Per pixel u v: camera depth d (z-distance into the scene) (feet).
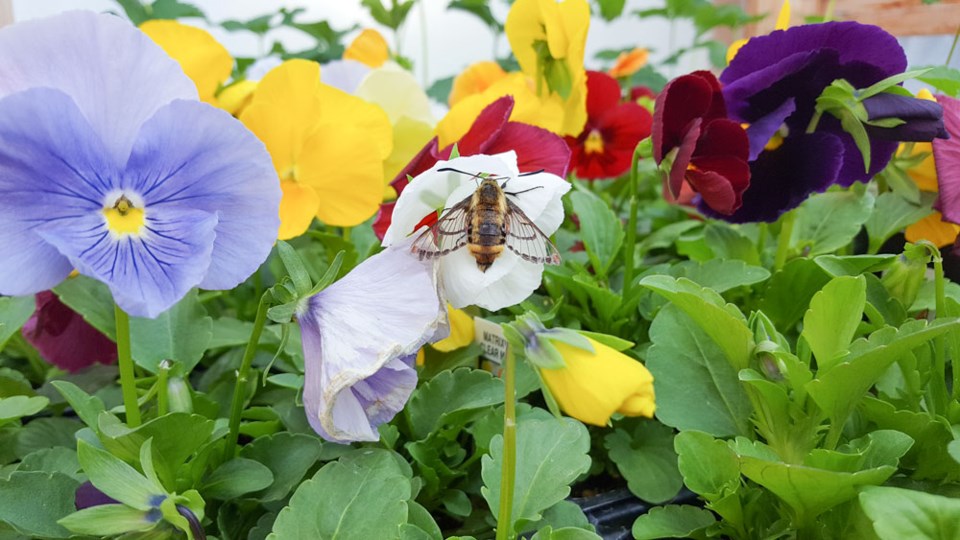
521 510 1.22
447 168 1.11
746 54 1.57
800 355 1.34
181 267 1.07
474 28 5.48
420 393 1.43
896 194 1.75
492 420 1.39
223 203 1.13
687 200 2.12
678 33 5.55
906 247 1.43
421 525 1.22
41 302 1.63
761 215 1.61
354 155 1.54
